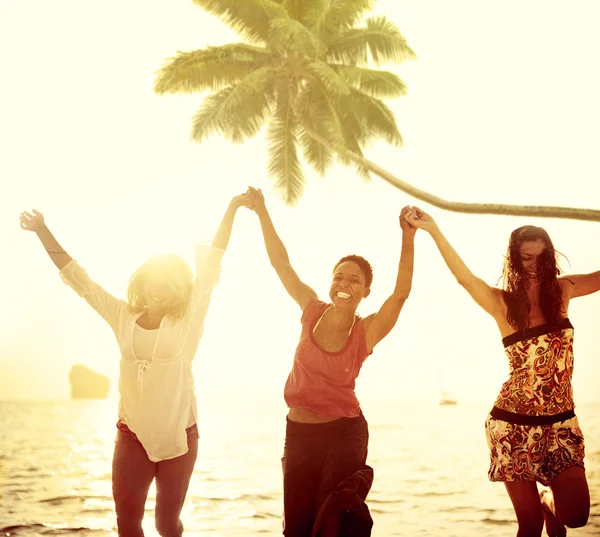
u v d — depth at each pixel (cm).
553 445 458
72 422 8700
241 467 2084
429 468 1919
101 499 1135
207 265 455
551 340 459
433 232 467
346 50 2558
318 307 479
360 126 2733
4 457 2450
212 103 2503
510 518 920
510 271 469
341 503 401
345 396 451
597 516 812
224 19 2398
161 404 432
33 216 451
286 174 2975
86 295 450
